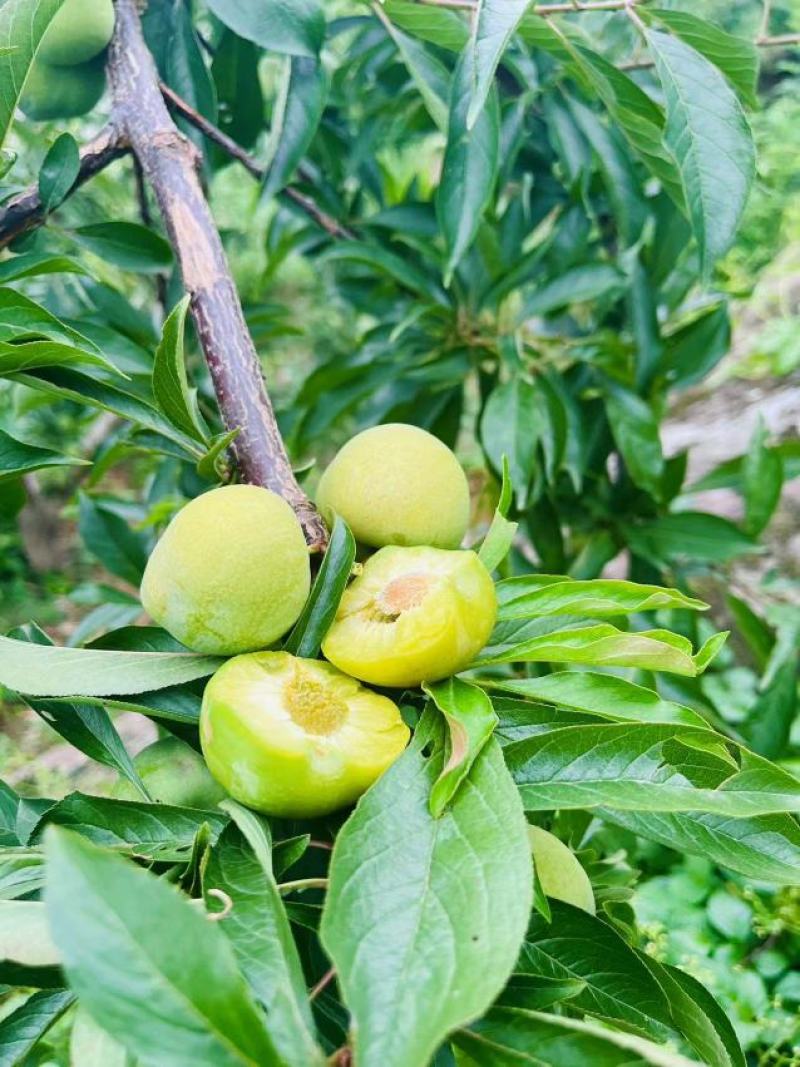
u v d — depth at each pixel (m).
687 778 0.24
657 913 0.66
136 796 0.28
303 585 0.26
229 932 0.21
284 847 0.23
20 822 0.30
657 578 0.62
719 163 0.34
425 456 0.30
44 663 0.26
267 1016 0.19
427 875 0.21
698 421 1.31
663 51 0.35
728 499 1.13
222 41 0.52
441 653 0.25
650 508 0.62
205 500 0.26
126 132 0.37
